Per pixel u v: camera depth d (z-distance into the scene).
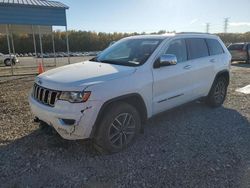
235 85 8.94
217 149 3.78
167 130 4.51
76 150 3.74
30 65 22.39
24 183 2.95
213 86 5.63
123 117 3.69
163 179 3.02
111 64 4.14
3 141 4.05
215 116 5.29
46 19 13.94
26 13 13.30
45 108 3.44
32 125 4.79
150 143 3.98
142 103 3.90
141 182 2.97
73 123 3.23
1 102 6.57
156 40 4.52
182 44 4.82
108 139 3.52
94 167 3.29
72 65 4.33
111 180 3.01
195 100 5.24
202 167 3.28
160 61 4.06
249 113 5.51
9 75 13.13
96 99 3.26
